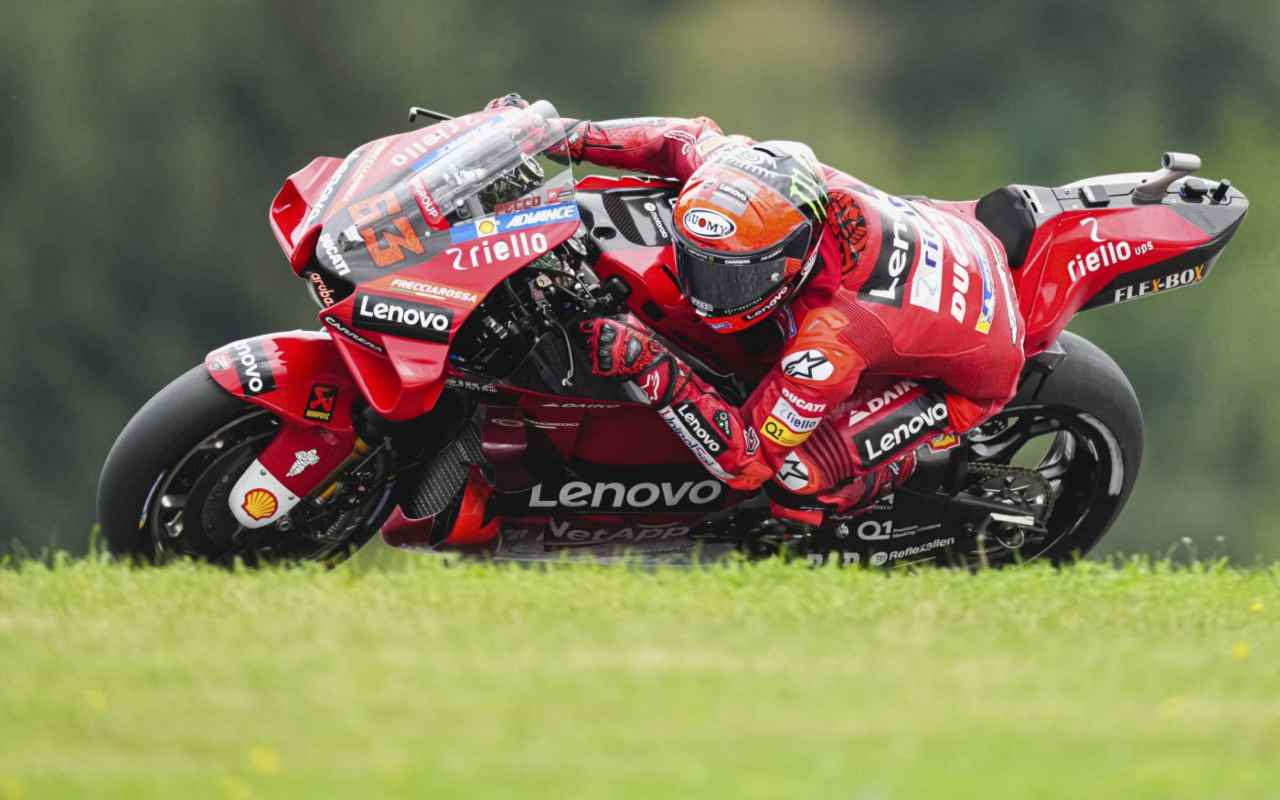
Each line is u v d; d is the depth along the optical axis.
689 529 28.70
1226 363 135.50
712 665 21.70
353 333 25.19
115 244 143.75
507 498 27.78
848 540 29.78
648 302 27.30
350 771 18.56
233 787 18.14
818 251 26.69
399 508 27.75
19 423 136.50
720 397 26.86
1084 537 31.92
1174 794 18.45
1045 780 18.64
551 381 26.64
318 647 21.89
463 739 19.34
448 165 26.02
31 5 146.38
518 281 26.09
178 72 149.25
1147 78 187.75
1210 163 181.88
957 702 20.84
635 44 184.38
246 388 26.08
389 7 160.88
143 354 141.75
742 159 26.36
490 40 168.75
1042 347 29.83
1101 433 30.98
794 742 19.45
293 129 154.88
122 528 26.66
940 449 29.62
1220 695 21.52
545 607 23.98
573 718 19.91
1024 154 187.62
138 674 20.77
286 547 27.77
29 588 24.38
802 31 196.12
